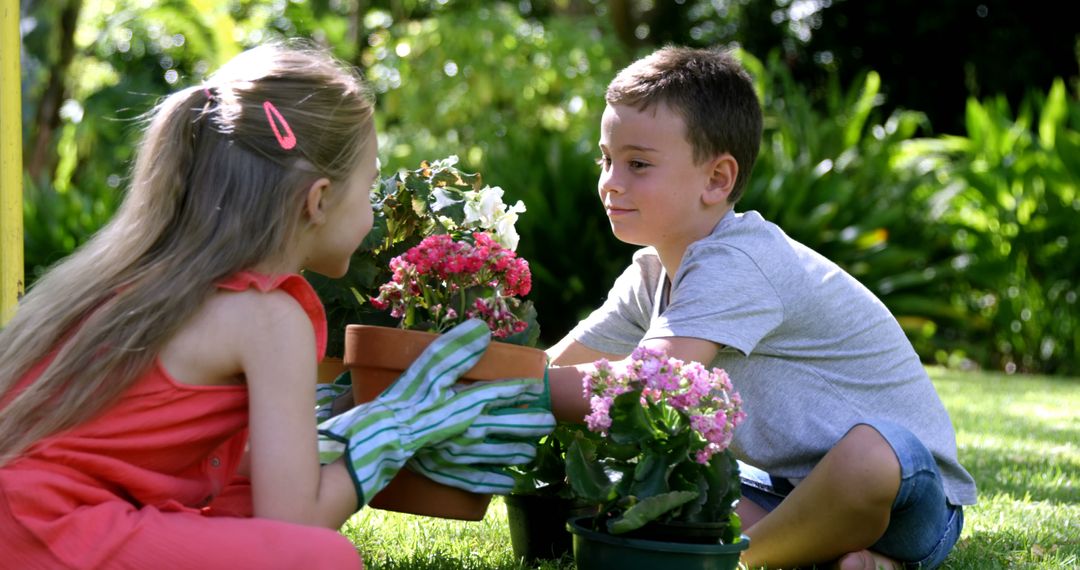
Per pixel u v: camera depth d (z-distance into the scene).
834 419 2.29
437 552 2.36
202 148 1.80
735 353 2.33
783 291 2.27
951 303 9.30
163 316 1.71
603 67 12.45
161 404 1.72
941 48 15.76
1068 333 8.69
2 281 2.58
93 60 12.16
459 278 2.05
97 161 10.58
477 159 10.37
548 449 2.23
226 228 1.76
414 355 1.96
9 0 2.57
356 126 1.85
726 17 16.53
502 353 1.98
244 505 1.88
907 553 2.23
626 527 1.81
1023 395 6.31
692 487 1.90
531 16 15.36
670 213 2.34
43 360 1.77
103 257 1.82
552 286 8.33
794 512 2.18
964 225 9.12
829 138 9.92
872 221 8.91
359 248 2.21
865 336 2.34
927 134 15.63
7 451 1.68
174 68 13.38
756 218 2.36
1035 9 15.26
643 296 2.61
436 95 12.07
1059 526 2.77
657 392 1.89
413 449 1.86
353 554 1.68
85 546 1.64
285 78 1.83
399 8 13.89
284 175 1.78
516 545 2.38
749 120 2.40
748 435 2.33
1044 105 10.08
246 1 13.03
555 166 8.59
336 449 1.81
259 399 1.73
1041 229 8.78
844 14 16.17
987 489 3.29
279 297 1.76
